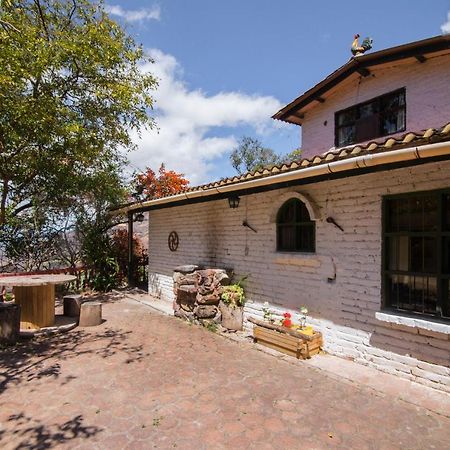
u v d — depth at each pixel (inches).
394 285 183.9
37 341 247.1
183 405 149.8
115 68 353.4
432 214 168.2
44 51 279.0
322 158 175.2
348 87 336.2
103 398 156.7
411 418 138.8
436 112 267.6
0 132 319.9
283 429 130.9
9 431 130.1
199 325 289.7
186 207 369.1
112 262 488.4
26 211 449.4
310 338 207.2
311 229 231.8
